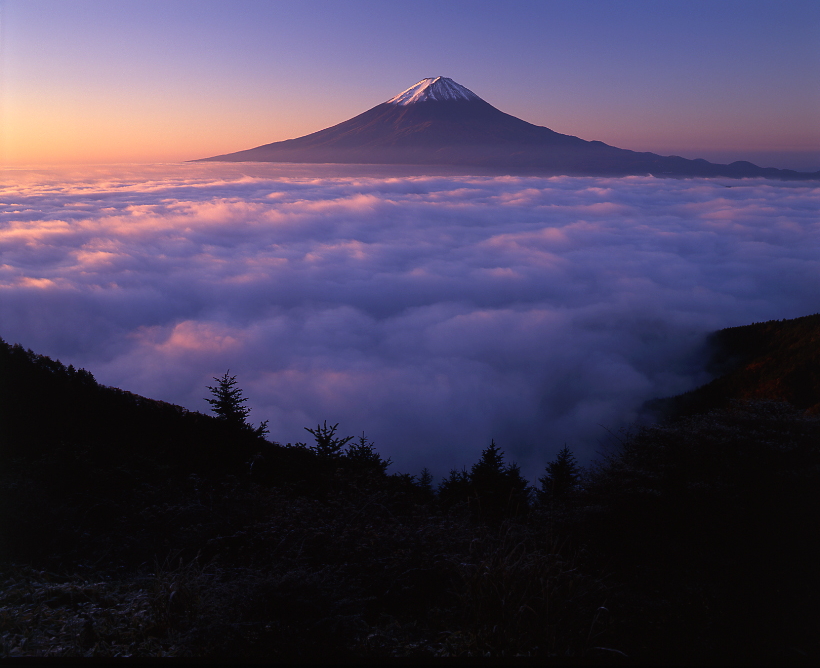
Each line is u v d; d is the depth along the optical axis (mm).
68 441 8750
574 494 4777
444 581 4004
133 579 4477
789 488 3955
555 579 3570
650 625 3389
